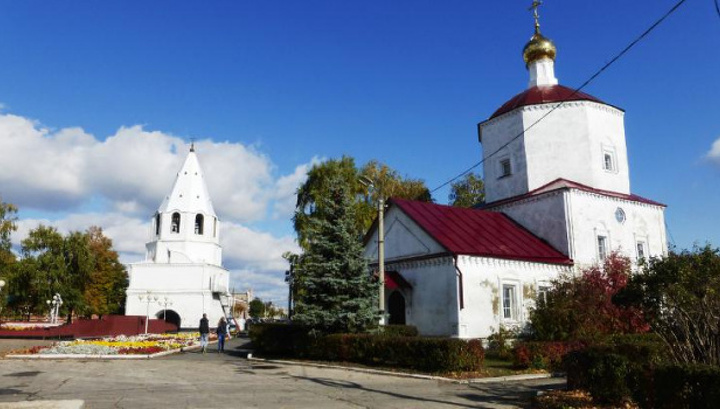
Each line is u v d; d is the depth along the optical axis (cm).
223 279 7462
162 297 6712
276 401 1246
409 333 2445
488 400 1286
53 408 895
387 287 2661
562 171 3145
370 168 4678
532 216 3064
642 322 2123
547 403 1205
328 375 1772
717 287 1261
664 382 1017
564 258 2822
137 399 1253
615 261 2500
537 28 3556
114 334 4397
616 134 3275
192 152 7375
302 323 2262
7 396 1295
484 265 2552
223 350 2936
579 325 2069
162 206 7119
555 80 3494
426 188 4872
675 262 1329
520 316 2588
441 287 2547
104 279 7269
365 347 1986
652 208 3253
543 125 3209
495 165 3394
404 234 2862
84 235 5984
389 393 1387
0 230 5194
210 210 7281
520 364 1888
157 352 2564
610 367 1147
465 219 2956
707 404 935
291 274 3456
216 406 1167
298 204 3978
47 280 5475
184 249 6912
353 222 2383
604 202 3033
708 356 1257
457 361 1734
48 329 4150
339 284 2219
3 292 5181
